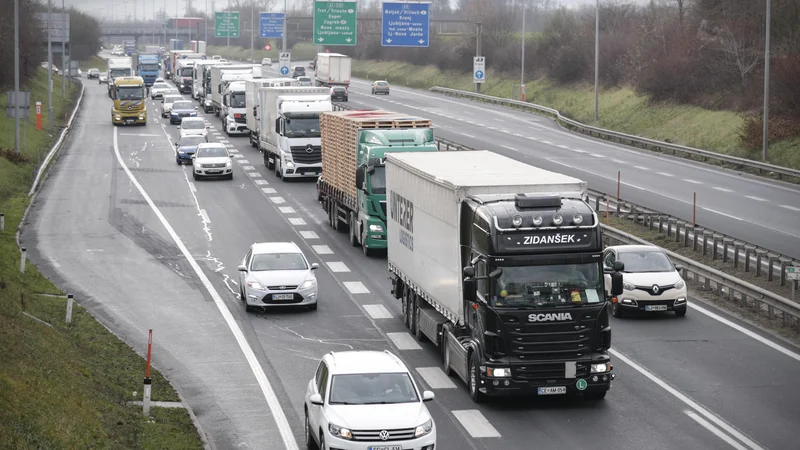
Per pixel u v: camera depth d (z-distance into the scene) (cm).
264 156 13688
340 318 6178
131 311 6303
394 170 6003
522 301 4316
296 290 6256
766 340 5559
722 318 6059
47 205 10312
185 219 9650
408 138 8050
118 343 5475
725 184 11194
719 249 7631
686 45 17675
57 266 7538
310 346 5541
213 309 6391
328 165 9519
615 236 7706
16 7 12350
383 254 8194
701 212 9294
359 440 3566
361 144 8225
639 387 4741
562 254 4344
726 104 15875
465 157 5966
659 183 11194
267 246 6669
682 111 16738
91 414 4000
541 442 3984
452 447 3925
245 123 17162
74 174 12594
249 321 6097
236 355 5366
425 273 5262
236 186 11844
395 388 3797
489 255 4319
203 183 12050
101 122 19650
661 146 14162
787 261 6500
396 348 5475
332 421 3612
